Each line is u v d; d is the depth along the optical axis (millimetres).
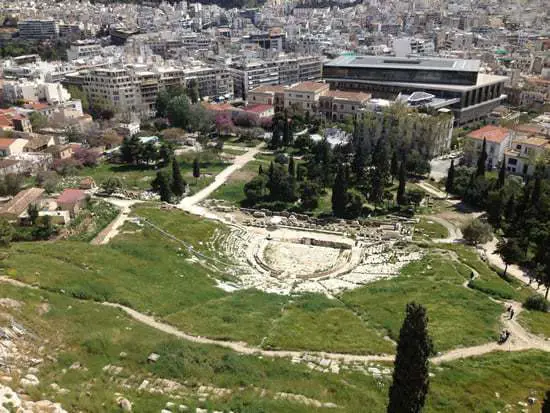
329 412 51406
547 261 103938
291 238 133125
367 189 169250
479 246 130000
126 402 48438
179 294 87375
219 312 80562
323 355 67438
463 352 68750
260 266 116125
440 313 82000
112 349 60438
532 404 56250
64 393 48594
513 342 72375
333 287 102312
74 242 110062
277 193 160625
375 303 88438
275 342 70062
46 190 151250
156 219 131250
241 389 55188
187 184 174625
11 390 45531
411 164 187875
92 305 73500
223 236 127750
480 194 158250
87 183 160375
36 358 55312
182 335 70562
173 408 48781
